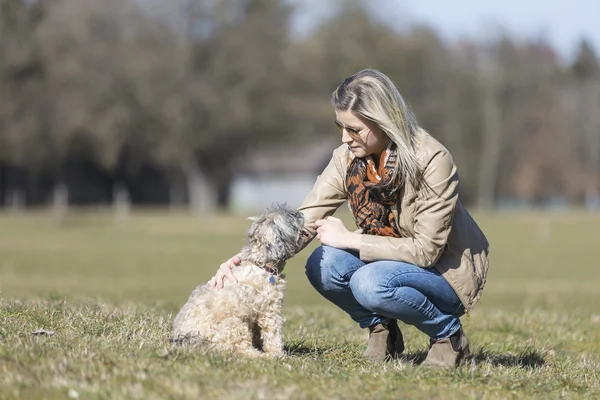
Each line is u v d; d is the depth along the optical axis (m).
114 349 5.68
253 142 69.06
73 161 70.69
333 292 6.35
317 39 64.31
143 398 4.60
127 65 61.56
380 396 4.91
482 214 66.50
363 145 5.82
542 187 84.94
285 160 86.62
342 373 5.57
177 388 4.76
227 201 86.88
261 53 64.50
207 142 65.50
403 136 5.65
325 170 6.46
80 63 61.72
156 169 77.88
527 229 51.22
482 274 6.13
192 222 54.38
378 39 63.69
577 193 86.50
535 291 21.22
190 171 68.50
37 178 74.56
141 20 62.78
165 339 6.38
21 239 38.97
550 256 33.34
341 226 6.14
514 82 75.38
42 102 63.28
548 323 10.02
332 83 65.50
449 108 74.44
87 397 4.65
